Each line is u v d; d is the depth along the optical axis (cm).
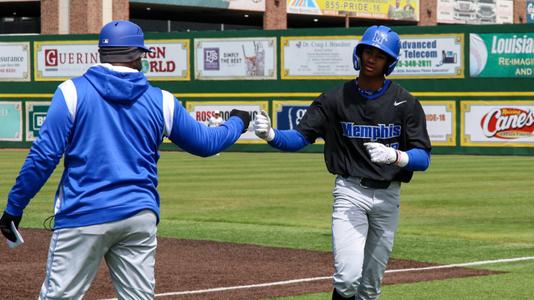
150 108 614
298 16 6769
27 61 4066
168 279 1112
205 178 2570
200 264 1225
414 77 3669
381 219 769
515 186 2309
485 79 3591
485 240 1448
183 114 628
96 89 605
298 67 3800
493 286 1063
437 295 1009
